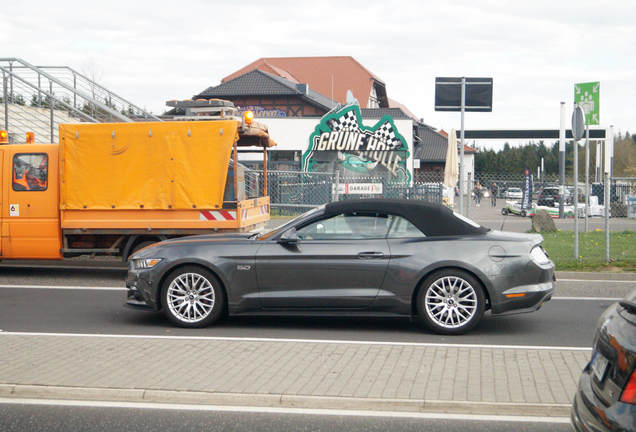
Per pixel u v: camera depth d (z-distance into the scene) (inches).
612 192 1170.0
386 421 186.2
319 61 2837.1
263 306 303.0
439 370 227.0
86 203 437.1
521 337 287.7
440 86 574.2
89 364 235.3
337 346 263.4
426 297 292.7
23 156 445.4
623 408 111.3
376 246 296.5
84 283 448.1
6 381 214.5
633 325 117.0
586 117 573.3
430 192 872.3
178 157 430.9
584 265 487.8
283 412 193.6
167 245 313.9
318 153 1418.6
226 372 225.0
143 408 197.6
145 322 321.1
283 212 825.5
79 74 775.7
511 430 179.8
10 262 556.4
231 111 459.8
